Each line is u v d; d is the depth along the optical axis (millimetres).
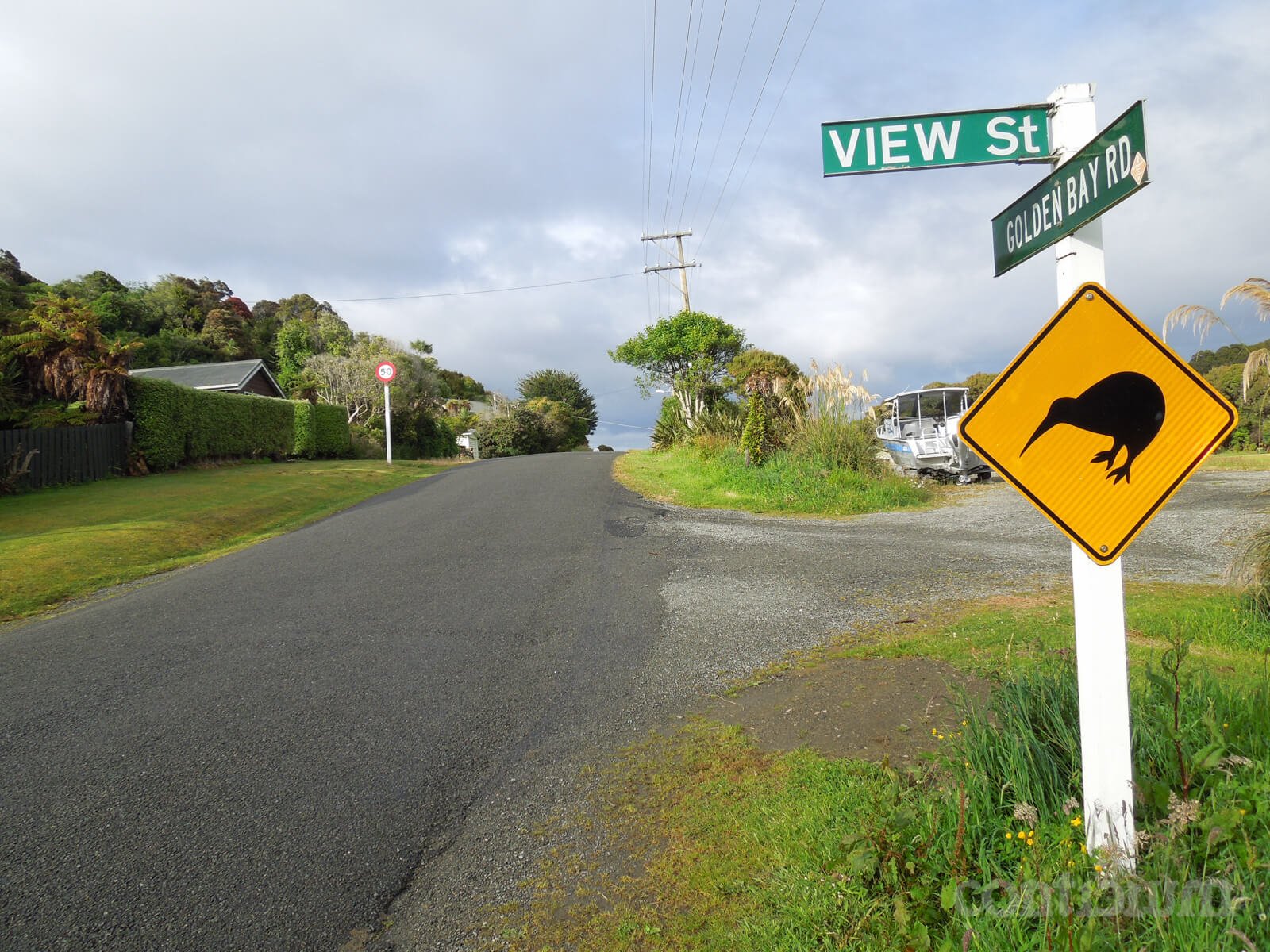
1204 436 2699
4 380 19188
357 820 4039
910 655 5719
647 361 35781
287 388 51969
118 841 3883
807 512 14688
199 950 3084
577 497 16734
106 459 19844
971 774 3064
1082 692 2686
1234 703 3336
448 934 3148
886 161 3396
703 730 4867
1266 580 6148
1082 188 2723
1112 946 2250
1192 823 2582
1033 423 2783
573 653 6648
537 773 4496
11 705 5781
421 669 6355
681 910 3129
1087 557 2711
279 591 9219
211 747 4945
